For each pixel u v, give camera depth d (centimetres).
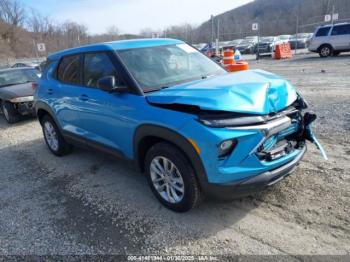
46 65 573
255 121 300
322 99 803
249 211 348
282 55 2206
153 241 318
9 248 327
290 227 316
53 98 520
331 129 569
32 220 376
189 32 3472
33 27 6288
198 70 429
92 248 316
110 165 513
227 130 291
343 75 1180
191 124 301
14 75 1022
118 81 388
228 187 300
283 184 391
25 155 612
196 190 327
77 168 516
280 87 342
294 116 354
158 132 330
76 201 409
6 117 908
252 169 303
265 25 4819
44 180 484
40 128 810
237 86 324
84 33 5556
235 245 301
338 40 1891
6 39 6362
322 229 309
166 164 348
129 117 365
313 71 1378
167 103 325
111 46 421
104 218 364
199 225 334
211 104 299
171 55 435
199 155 300
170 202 357
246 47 3133
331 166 426
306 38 3145
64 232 346
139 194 409
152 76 388
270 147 319
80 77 464
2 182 493
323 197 358
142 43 439
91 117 436
